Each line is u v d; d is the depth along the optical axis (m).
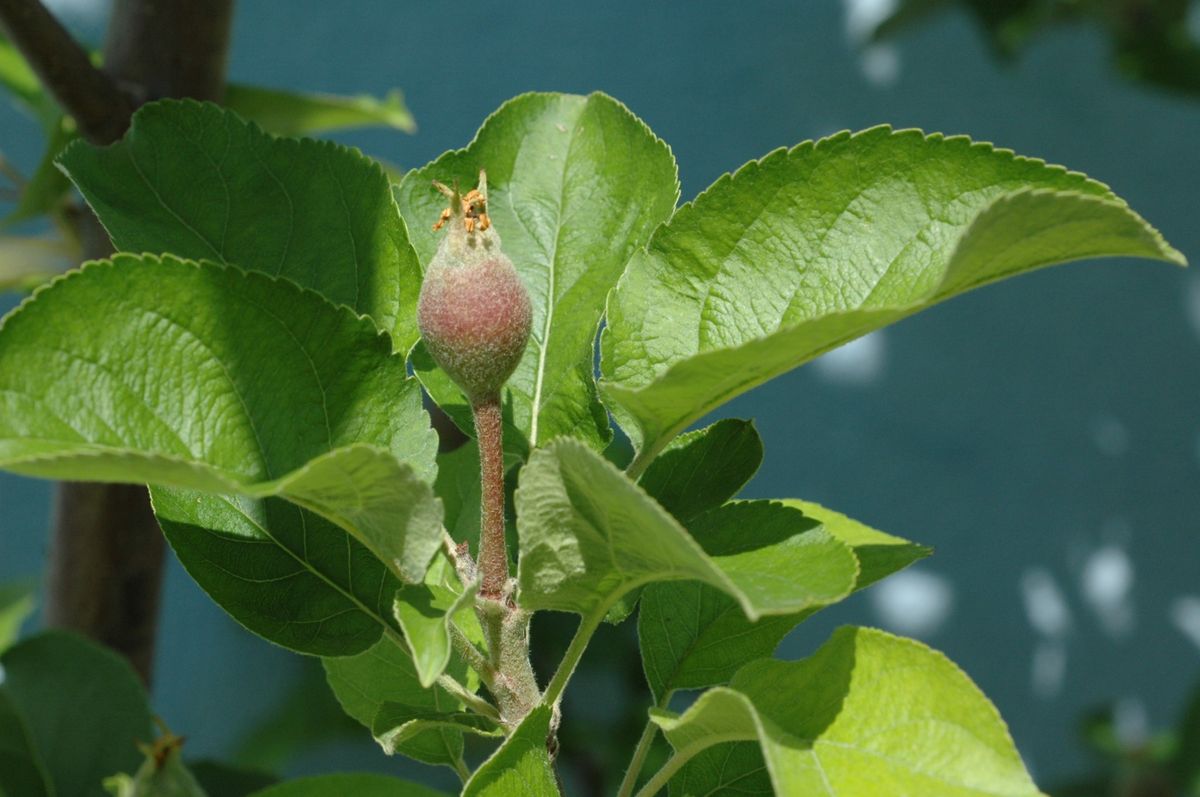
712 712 0.37
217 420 0.38
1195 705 0.87
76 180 0.41
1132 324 1.27
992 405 1.24
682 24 1.21
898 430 1.23
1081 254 0.37
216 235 0.41
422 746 0.43
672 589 0.42
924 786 0.37
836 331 0.37
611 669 0.84
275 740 0.88
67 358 0.37
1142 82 0.99
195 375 0.38
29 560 1.08
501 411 0.40
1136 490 1.26
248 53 1.14
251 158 0.41
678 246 0.40
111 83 0.48
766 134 1.21
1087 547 1.25
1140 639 1.25
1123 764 0.89
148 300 0.38
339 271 0.41
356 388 0.39
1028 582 1.24
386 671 0.43
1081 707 1.24
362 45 1.15
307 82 1.14
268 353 0.38
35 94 0.58
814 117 1.22
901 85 1.23
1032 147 1.25
